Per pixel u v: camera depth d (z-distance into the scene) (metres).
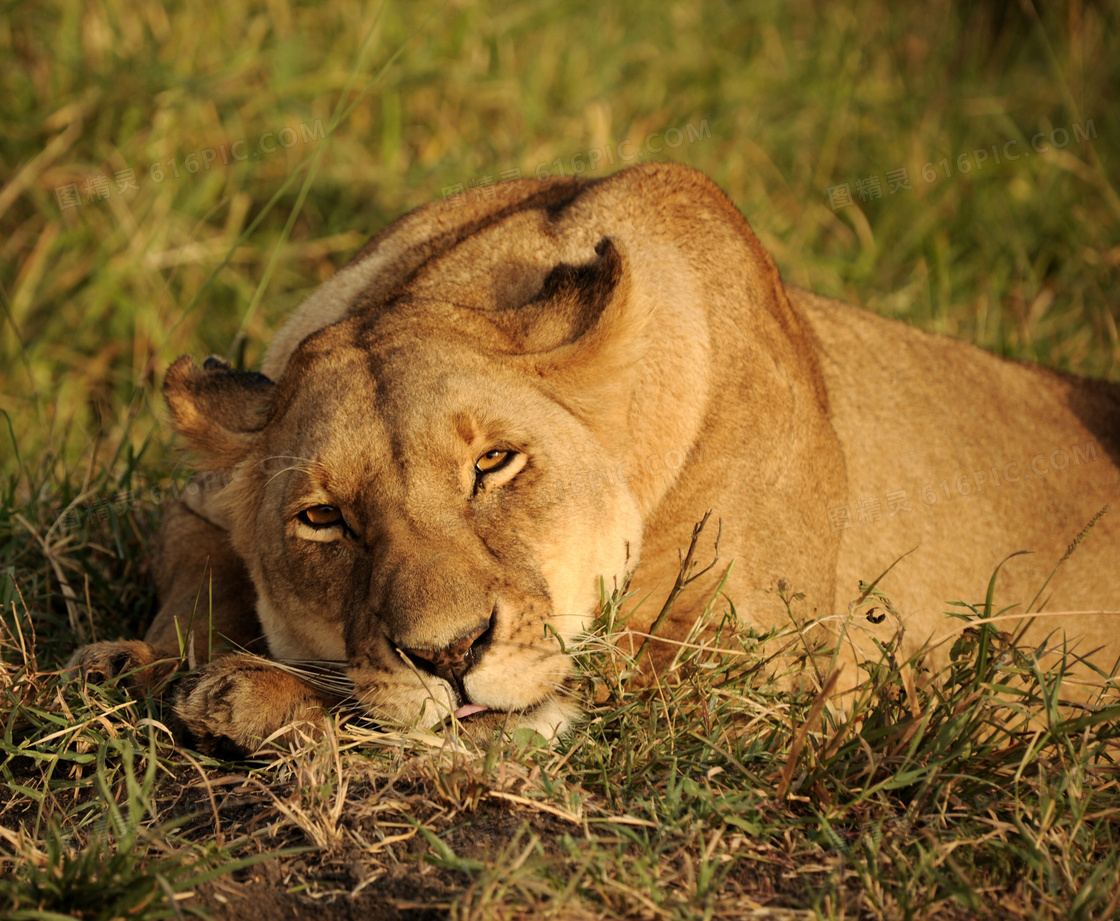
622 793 4.84
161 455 8.78
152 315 10.80
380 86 11.94
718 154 12.76
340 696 5.41
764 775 4.97
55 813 4.92
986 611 5.39
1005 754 5.17
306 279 11.38
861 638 6.79
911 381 7.64
